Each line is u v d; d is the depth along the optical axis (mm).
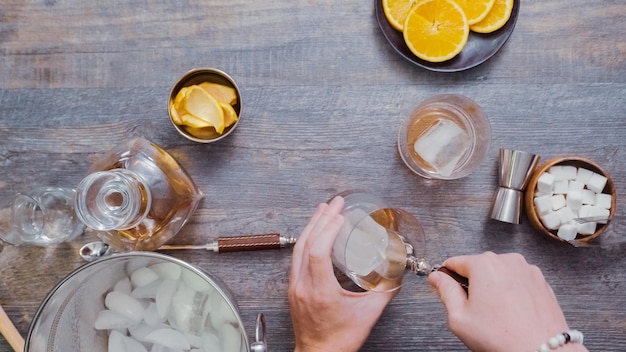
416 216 801
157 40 793
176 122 756
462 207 801
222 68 796
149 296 747
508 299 632
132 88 795
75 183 797
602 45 798
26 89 795
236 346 723
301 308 733
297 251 734
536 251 801
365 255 671
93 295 727
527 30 797
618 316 799
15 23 791
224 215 798
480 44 780
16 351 758
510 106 800
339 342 735
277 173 799
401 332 800
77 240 796
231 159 797
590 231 769
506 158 769
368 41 795
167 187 715
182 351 745
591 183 766
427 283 797
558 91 800
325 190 799
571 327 801
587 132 801
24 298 792
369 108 798
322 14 793
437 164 766
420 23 752
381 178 799
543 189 768
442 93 798
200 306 737
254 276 797
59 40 793
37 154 796
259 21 795
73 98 795
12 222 769
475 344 634
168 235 745
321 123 798
